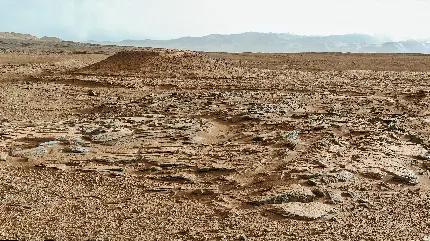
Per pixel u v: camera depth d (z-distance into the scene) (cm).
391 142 1249
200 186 984
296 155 1149
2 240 736
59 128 1373
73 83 2498
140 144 1228
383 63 3981
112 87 2372
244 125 1439
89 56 4416
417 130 1372
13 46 6694
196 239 764
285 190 937
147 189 968
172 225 814
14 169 1057
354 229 807
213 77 2656
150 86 2380
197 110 1650
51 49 6172
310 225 820
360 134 1331
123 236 766
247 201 911
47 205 878
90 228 791
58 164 1089
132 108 1725
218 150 1191
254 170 1059
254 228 805
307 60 4350
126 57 3005
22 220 812
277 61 4228
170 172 1051
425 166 1103
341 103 1786
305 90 2211
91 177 1020
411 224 832
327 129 1363
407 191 978
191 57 3023
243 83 2434
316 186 972
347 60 4331
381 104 1784
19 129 1371
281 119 1478
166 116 1552
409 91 2155
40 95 2109
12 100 1956
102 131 1313
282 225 820
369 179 1022
